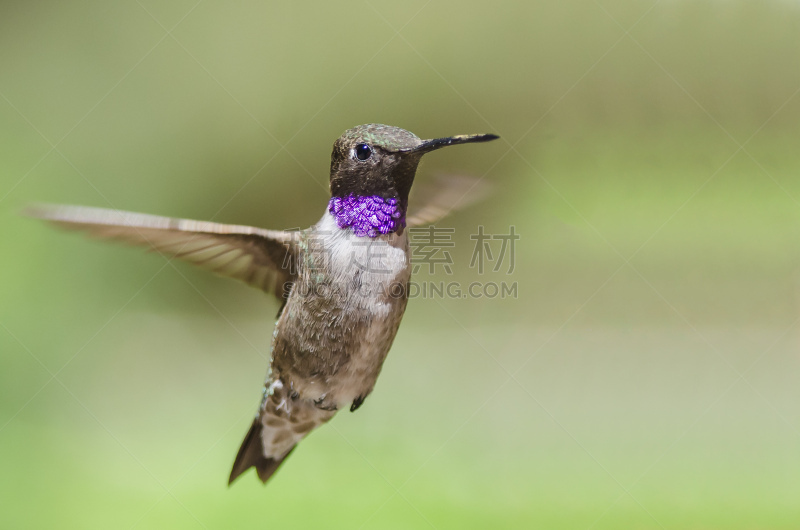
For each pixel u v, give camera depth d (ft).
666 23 11.75
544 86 12.13
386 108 12.62
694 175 12.06
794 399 10.75
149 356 12.87
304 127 12.89
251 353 13.41
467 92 12.32
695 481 8.46
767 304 12.30
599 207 12.27
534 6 12.05
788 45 11.63
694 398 10.99
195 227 7.20
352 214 7.23
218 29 13.43
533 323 12.87
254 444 7.28
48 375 12.02
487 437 9.80
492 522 7.65
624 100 11.82
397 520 7.69
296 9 12.98
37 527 7.96
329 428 9.93
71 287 13.23
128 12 13.69
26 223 13.01
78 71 13.98
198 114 13.66
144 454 9.81
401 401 10.97
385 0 12.68
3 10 13.78
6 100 13.69
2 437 10.04
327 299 7.23
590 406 10.73
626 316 12.55
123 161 13.97
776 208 12.12
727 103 11.75
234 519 8.08
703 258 12.52
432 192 7.39
